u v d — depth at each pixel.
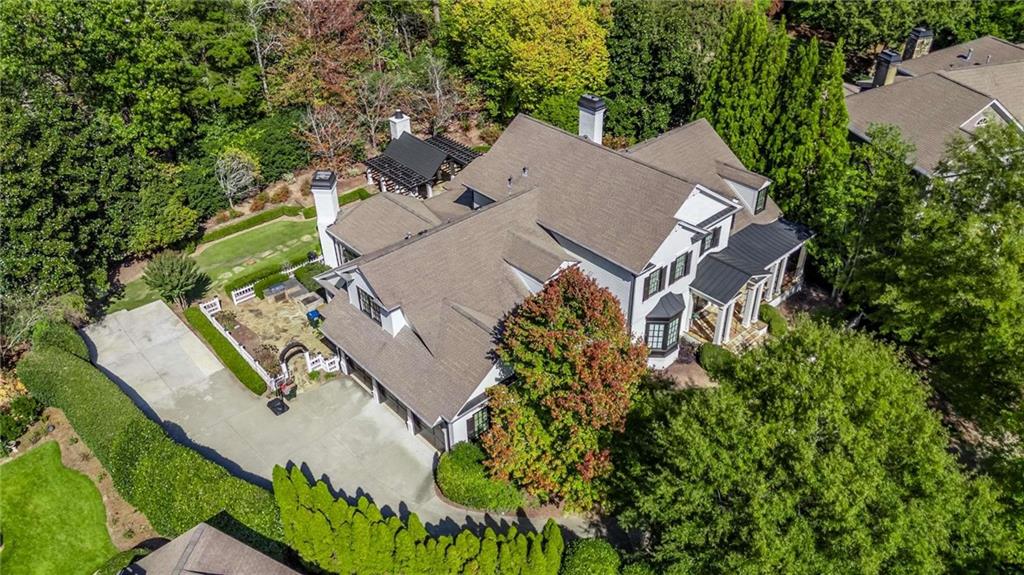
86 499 29.27
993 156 29.30
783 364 22.69
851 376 22.08
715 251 37.84
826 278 40.59
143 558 23.30
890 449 21.36
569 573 24.00
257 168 50.28
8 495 29.34
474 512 28.83
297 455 31.42
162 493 26.94
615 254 32.66
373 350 32.09
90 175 39.34
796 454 20.38
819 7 71.62
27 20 40.94
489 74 57.44
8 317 35.59
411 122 58.91
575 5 53.22
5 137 36.47
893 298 31.28
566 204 35.72
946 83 44.03
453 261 33.12
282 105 55.25
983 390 29.59
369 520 24.50
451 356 30.06
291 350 35.72
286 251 46.38
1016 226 27.64
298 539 24.72
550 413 26.84
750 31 40.47
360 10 62.72
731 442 21.25
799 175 39.62
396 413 33.66
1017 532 22.47
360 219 38.94
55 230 37.09
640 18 53.12
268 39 55.53
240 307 40.97
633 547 27.22
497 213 35.34
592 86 55.06
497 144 40.66
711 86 42.94
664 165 38.25
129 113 47.88
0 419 31.70
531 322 27.48
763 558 19.14
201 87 50.88
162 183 43.75
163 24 47.41
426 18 65.38
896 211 34.06
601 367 25.23
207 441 32.12
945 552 21.38
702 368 36.31
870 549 19.00
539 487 26.97
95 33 41.97
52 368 32.94
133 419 29.91
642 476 24.50
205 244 47.19
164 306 41.31
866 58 72.12
